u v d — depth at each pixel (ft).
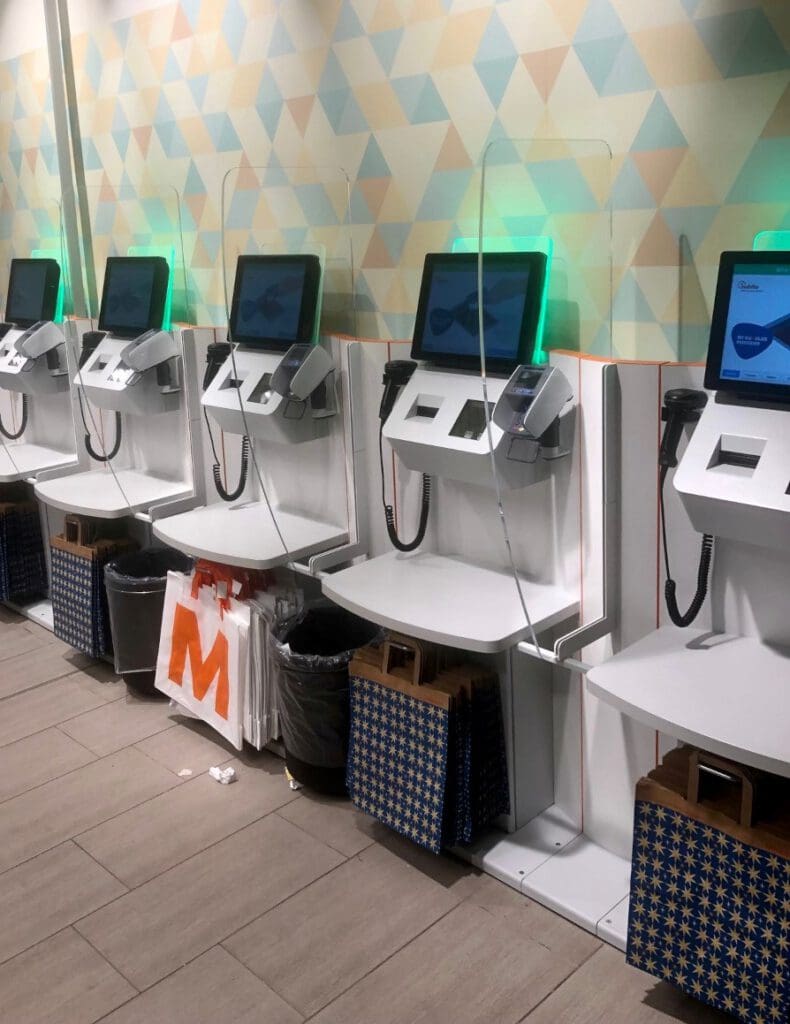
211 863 9.34
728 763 6.70
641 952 7.36
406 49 9.43
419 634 8.14
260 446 11.75
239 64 11.21
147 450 13.57
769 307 6.60
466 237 9.35
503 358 8.34
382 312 10.43
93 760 11.27
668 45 7.52
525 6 8.38
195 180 12.25
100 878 9.20
